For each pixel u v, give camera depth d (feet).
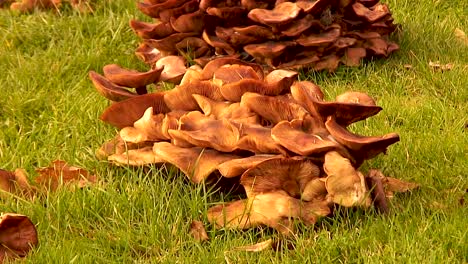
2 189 23.75
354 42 32.63
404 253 20.07
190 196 23.27
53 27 35.99
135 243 21.62
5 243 20.89
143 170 24.38
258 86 23.50
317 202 21.72
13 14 38.17
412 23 36.09
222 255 20.72
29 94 30.81
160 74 25.98
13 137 28.53
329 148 21.67
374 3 34.17
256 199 21.54
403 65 32.89
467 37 35.73
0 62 33.86
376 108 22.12
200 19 32.68
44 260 20.51
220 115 23.48
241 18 32.63
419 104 29.68
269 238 21.36
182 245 21.24
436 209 22.40
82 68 33.45
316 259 20.21
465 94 30.63
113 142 25.64
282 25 31.14
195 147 23.18
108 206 23.03
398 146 25.99
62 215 22.67
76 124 28.58
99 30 35.99
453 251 20.48
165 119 23.53
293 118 22.80
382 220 21.49
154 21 37.17
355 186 21.17
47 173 24.20
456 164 25.36
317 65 32.27
